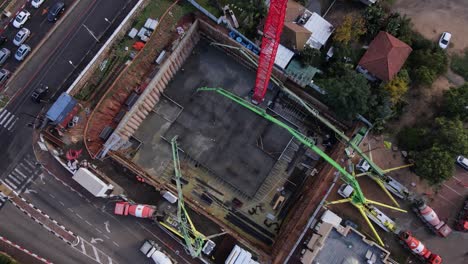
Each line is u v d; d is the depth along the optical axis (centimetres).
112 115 8200
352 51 8356
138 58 8262
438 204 7988
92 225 7856
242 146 8775
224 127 8850
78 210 7888
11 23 8381
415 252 7638
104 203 7931
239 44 8544
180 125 8850
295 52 8400
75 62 8269
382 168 8150
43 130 7981
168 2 8506
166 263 7500
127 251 7806
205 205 8544
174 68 8819
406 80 8012
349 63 8369
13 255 7588
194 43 8950
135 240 7838
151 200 8069
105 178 8019
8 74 8162
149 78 8306
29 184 7894
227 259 7625
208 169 8675
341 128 8594
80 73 8206
